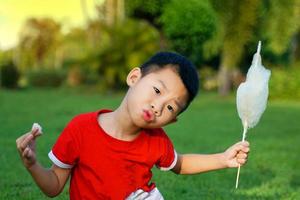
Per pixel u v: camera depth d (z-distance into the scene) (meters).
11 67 29.58
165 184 6.16
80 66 27.69
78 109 17.08
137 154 3.18
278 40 13.50
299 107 20.81
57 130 11.26
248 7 10.73
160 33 9.22
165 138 3.31
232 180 6.70
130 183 3.17
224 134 11.98
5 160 7.28
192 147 9.69
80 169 3.17
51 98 22.27
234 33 10.85
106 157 3.13
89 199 3.16
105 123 3.18
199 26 8.38
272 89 24.59
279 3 12.97
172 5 8.46
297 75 24.55
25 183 5.89
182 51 8.78
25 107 17.56
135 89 3.08
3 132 10.88
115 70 24.80
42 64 45.41
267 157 8.70
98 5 25.33
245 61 26.97
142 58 24.09
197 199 5.52
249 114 3.26
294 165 8.16
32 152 2.88
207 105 20.31
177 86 3.06
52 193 3.17
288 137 11.93
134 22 24.06
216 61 28.67
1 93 25.06
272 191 6.19
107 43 25.83
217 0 10.42
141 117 3.03
